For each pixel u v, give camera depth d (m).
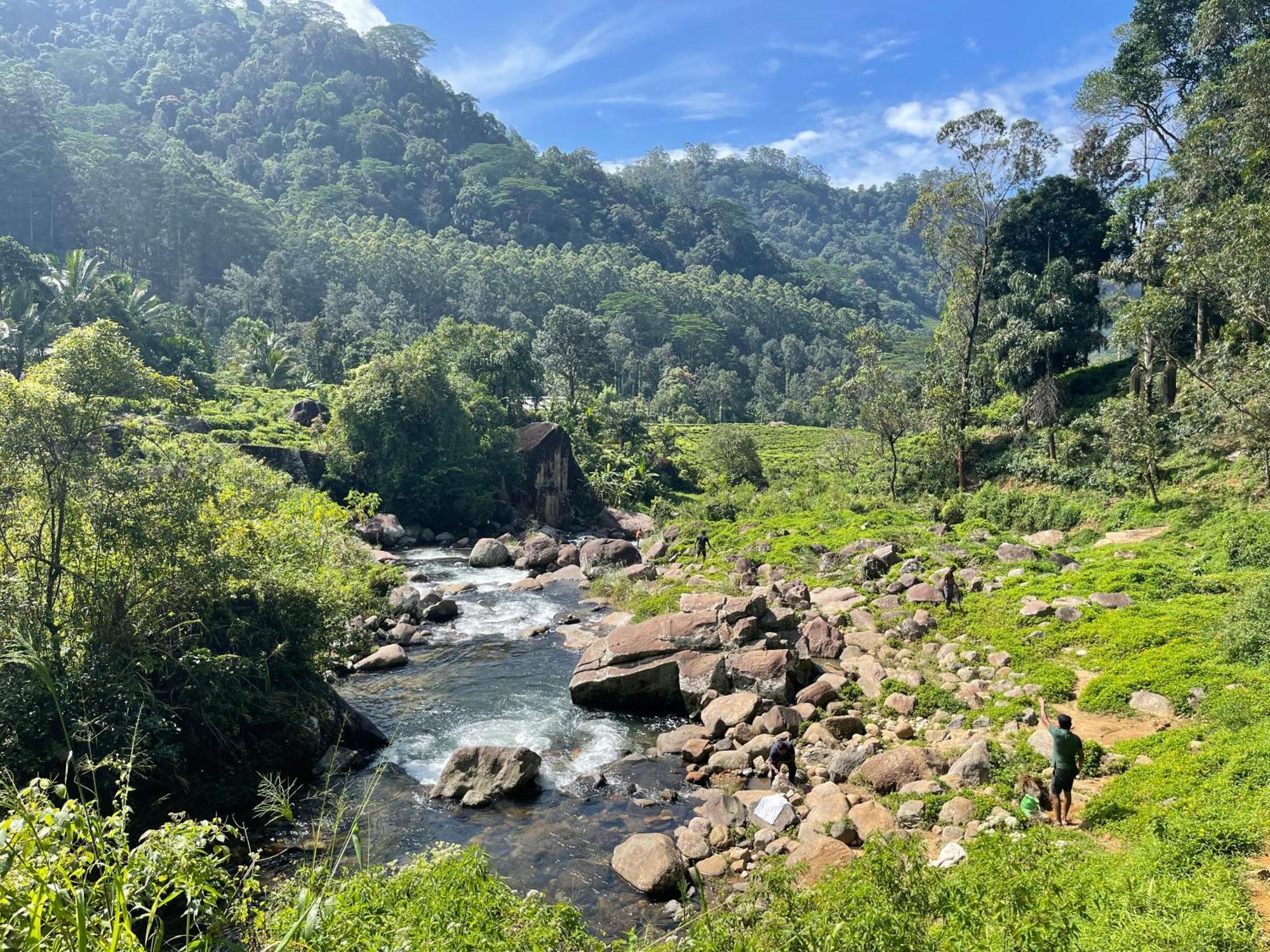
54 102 139.62
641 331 153.75
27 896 4.39
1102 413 37.28
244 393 66.25
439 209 187.75
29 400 14.02
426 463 50.56
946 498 47.84
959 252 54.84
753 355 163.75
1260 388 27.78
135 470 15.84
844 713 18.83
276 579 17.84
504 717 20.30
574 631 28.03
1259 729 12.61
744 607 22.98
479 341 66.12
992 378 58.56
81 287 60.47
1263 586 17.34
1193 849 9.47
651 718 20.64
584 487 63.59
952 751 15.43
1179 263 29.22
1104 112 58.31
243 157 174.12
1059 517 37.62
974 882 8.91
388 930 7.24
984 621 22.67
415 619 29.62
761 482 72.12
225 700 15.50
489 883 9.09
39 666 4.82
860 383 55.16
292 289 118.88
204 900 5.48
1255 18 46.03
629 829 14.55
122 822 5.43
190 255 119.00
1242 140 33.81
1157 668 16.80
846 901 8.56
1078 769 12.09
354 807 15.19
